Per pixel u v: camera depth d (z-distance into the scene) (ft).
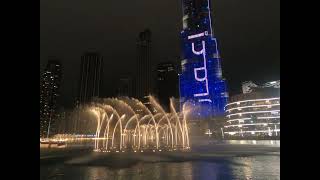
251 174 113.91
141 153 245.04
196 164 153.69
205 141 530.27
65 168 136.26
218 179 102.01
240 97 610.65
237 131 602.44
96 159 185.88
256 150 280.92
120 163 158.40
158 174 115.03
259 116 569.23
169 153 242.58
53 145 400.88
